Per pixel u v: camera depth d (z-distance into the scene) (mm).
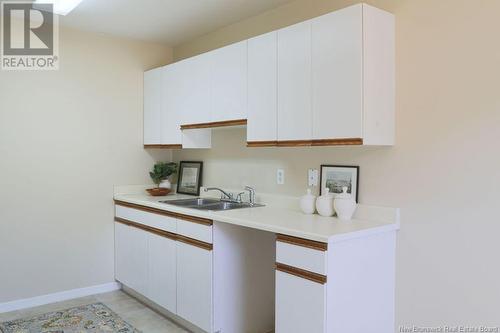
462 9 2012
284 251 2119
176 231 2951
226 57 2900
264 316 2930
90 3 2912
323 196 2551
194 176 3811
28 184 3312
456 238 2049
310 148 2756
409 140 2223
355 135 2090
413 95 2201
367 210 2395
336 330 1972
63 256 3508
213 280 2648
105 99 3697
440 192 2105
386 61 2209
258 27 3143
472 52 1979
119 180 3814
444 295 2096
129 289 3701
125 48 3805
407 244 2240
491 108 1918
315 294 1958
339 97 2158
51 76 3395
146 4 2924
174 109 3473
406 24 2225
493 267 1920
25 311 3238
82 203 3600
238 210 2787
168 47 4090
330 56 2201
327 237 1912
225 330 2715
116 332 2850
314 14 2717
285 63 2453
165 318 3113
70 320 3059
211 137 3637
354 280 2053
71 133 3516
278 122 2504
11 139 3219
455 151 2047
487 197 1938
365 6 2070
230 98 2873
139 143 3928
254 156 3195
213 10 3047
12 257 3256
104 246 3744
